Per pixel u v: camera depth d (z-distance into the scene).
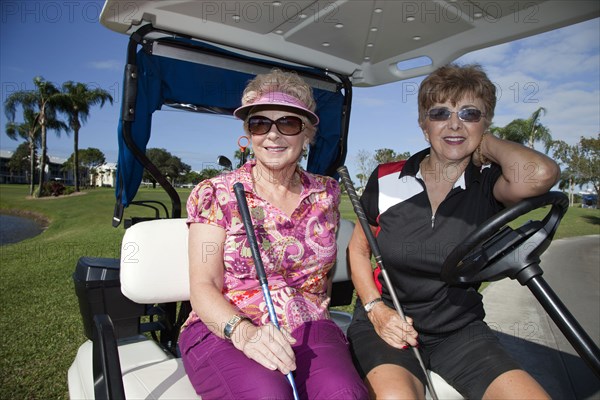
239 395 1.36
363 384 1.44
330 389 1.38
